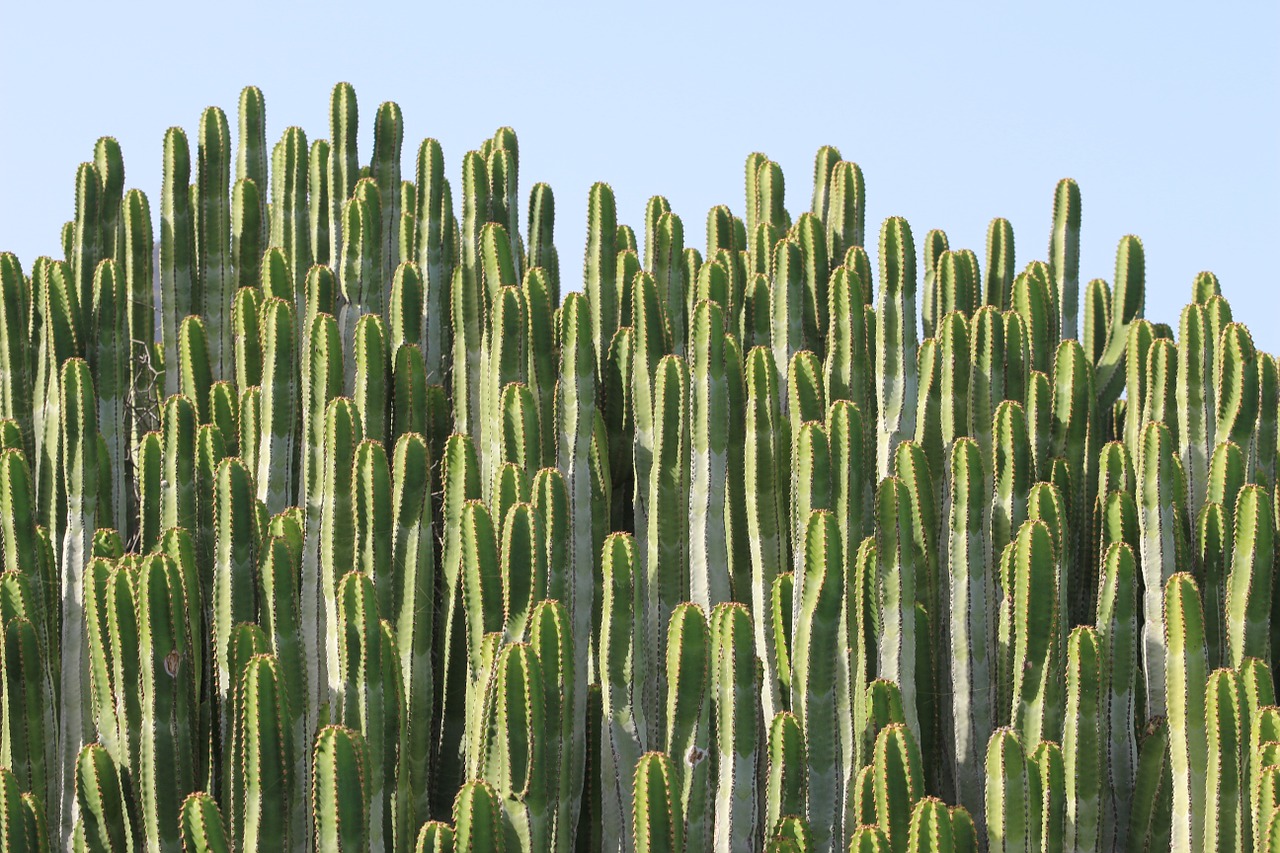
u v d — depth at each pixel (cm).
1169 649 625
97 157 983
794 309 839
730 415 716
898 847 571
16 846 573
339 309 941
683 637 580
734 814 588
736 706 588
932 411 794
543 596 600
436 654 694
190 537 655
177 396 741
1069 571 812
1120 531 762
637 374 743
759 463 700
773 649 684
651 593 685
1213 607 733
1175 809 616
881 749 581
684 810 578
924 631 687
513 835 545
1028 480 738
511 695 544
